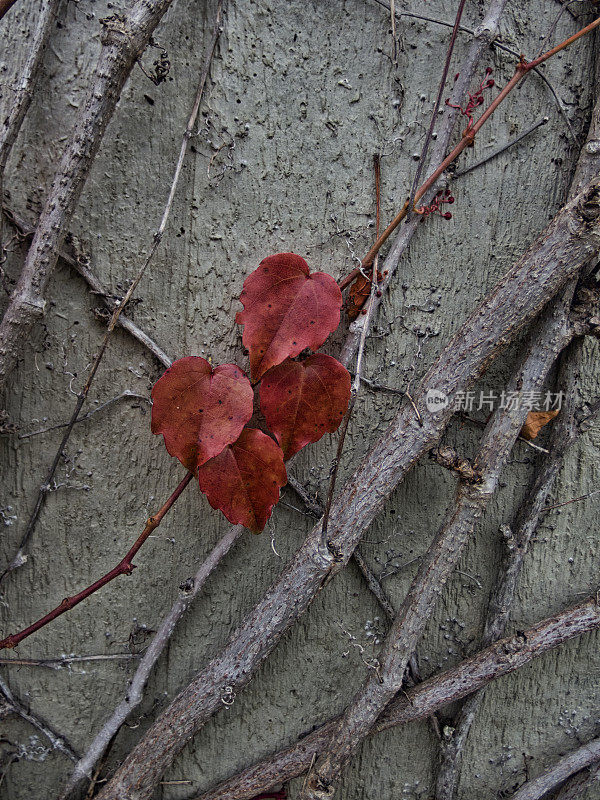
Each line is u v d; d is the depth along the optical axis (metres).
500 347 0.76
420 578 0.77
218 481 0.75
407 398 0.77
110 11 0.76
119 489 0.78
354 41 0.77
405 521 0.80
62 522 0.78
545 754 0.81
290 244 0.78
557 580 0.81
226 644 0.78
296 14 0.77
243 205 0.77
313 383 0.75
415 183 0.76
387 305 0.79
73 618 0.78
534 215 0.79
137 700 0.78
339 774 0.78
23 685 0.78
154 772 0.77
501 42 0.78
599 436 0.80
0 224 0.74
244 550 0.79
